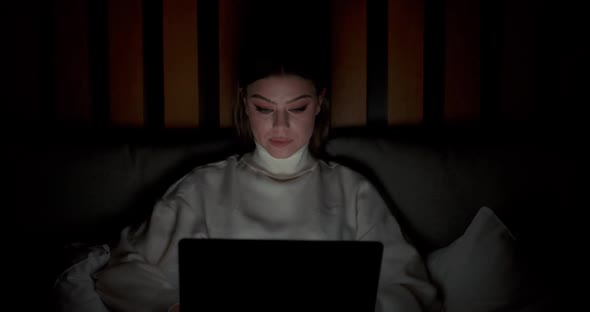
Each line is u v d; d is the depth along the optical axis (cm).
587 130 128
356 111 156
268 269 65
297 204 121
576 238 113
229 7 153
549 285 100
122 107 157
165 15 154
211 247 65
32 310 96
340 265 65
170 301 102
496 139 129
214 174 126
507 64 155
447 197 126
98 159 128
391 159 130
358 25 154
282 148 119
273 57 116
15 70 154
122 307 100
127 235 117
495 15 154
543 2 152
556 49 153
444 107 156
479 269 105
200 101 156
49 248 108
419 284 108
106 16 154
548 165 123
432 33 154
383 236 117
